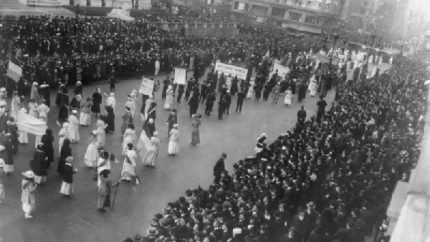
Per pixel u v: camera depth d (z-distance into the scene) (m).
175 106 31.72
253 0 91.75
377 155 21.59
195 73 37.50
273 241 14.70
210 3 91.88
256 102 36.66
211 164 23.34
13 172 18.59
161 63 38.53
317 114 31.34
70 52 35.38
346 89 38.28
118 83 34.19
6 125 20.33
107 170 16.97
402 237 7.14
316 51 62.69
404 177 18.30
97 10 54.31
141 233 16.17
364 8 101.81
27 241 14.50
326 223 14.56
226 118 31.30
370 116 28.52
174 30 51.94
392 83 42.12
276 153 20.91
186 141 25.88
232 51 47.28
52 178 18.81
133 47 40.50
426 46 73.88
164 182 20.50
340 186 17.62
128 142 21.42
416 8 111.50
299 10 89.81
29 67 27.52
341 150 22.47
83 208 17.14
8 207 16.19
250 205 15.37
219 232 13.74
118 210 17.50
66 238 15.10
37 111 22.34
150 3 67.75
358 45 82.62
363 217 15.53
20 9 45.12
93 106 26.70
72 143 22.48
